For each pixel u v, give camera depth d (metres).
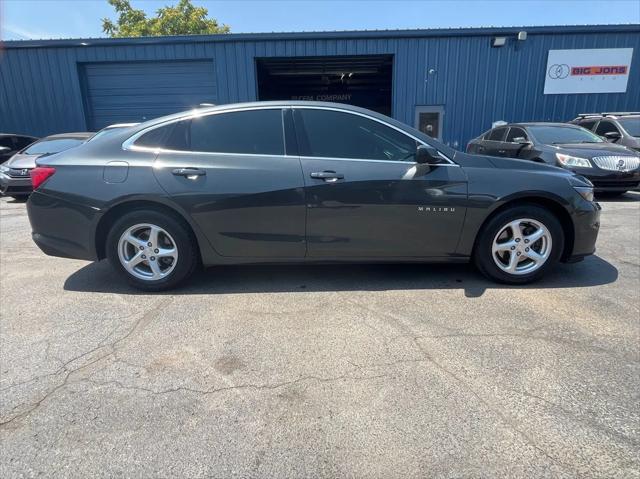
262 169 3.47
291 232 3.53
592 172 7.65
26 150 9.83
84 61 13.45
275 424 2.05
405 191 3.48
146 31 29.25
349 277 3.97
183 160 3.49
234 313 3.25
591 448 1.87
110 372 2.49
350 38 12.95
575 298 3.44
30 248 5.24
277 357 2.63
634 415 2.07
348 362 2.56
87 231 3.54
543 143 8.47
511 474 1.74
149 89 13.81
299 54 13.18
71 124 13.97
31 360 2.62
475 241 3.67
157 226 3.54
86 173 3.51
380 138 3.57
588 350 2.66
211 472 1.78
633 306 3.28
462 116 13.38
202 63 13.53
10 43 13.23
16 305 3.44
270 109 3.60
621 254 4.66
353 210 3.49
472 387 2.30
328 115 3.58
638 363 2.51
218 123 3.59
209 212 3.47
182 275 3.62
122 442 1.95
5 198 9.88
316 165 3.48
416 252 3.62
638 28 12.54
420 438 1.95
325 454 1.86
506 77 13.09
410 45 12.95
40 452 1.89
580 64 12.93
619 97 13.14
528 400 2.19
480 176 3.54
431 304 3.36
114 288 3.79
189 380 2.41
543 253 3.66
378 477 1.74
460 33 12.69
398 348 2.71
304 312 3.25
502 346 2.72
